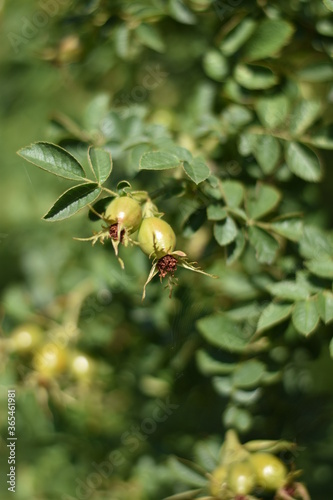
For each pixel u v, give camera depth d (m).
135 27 0.60
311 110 0.56
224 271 0.58
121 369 0.63
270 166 0.56
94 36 0.61
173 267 0.50
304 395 0.60
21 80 0.69
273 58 0.58
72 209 0.50
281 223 0.55
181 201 0.57
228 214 0.54
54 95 0.70
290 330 0.55
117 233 0.50
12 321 0.63
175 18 0.59
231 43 0.57
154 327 0.62
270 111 0.57
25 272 0.70
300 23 0.58
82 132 0.57
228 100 0.59
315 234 0.55
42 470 0.66
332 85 0.58
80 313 0.63
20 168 0.72
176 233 0.58
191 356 0.60
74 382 0.62
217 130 0.58
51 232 0.69
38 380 0.62
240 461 0.54
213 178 0.53
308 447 0.60
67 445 0.65
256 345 0.56
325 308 0.53
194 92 0.63
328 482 0.60
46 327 0.63
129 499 0.62
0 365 0.62
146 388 0.63
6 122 0.71
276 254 0.55
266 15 0.57
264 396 0.59
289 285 0.53
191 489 0.58
